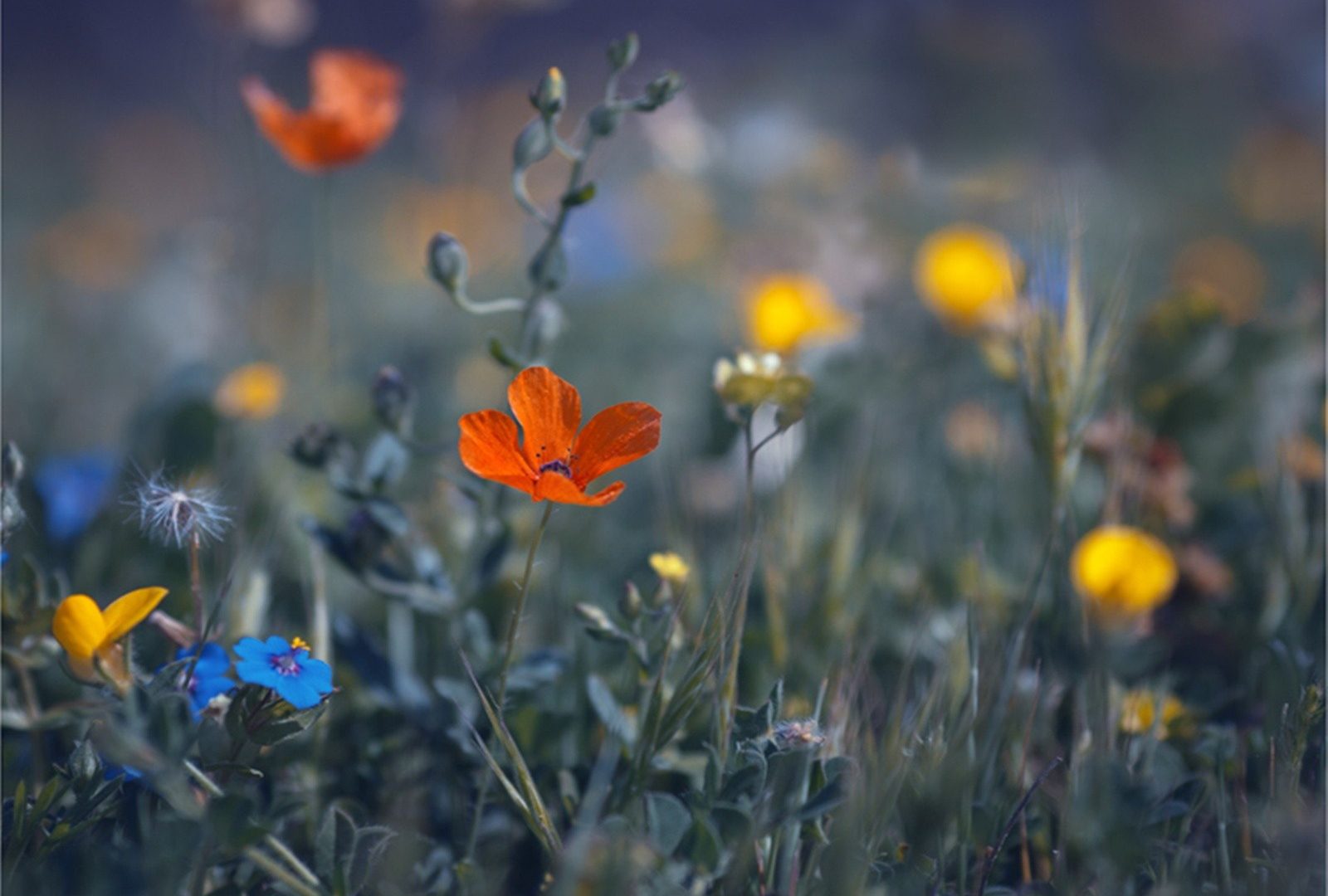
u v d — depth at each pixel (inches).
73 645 29.0
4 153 132.6
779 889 29.6
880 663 35.5
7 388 59.1
